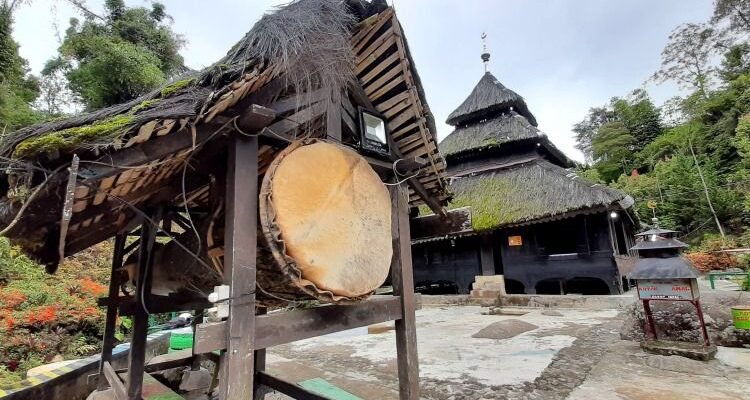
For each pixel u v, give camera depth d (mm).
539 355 6051
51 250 2693
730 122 26609
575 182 12281
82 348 7785
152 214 3537
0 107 14102
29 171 1624
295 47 2314
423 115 3672
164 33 19766
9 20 15398
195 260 3121
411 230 4770
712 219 22219
